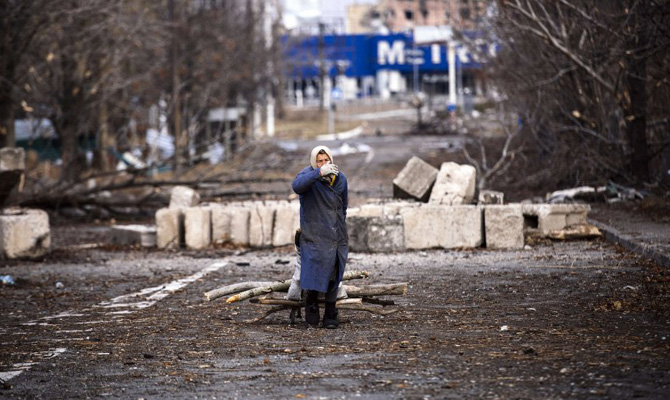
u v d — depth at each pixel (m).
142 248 54.28
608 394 16.36
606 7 65.31
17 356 22.42
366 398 16.69
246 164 94.31
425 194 52.78
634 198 67.56
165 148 117.31
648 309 26.11
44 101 99.69
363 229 47.06
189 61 133.00
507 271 37.47
